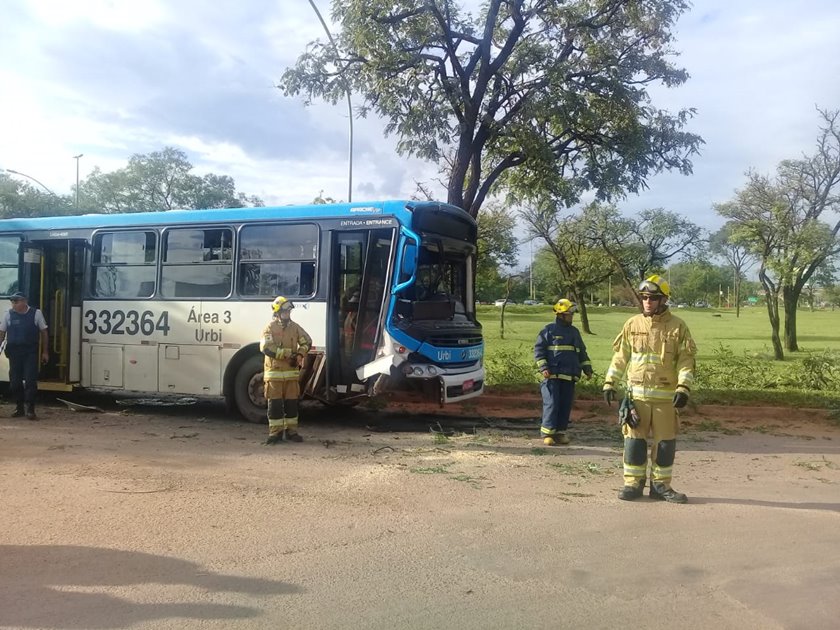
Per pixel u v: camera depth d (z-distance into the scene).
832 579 4.84
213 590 4.56
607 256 35.91
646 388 6.73
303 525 5.87
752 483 7.55
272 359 9.25
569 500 6.73
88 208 54.78
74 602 4.36
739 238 24.56
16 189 53.28
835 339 35.53
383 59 13.05
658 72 14.04
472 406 12.77
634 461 6.77
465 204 13.98
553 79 12.62
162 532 5.63
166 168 55.47
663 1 13.40
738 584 4.74
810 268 25.64
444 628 4.08
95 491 6.75
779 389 14.12
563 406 9.49
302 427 10.76
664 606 4.40
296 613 4.25
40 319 10.97
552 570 4.96
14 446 8.78
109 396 14.01
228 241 11.00
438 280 10.58
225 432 10.12
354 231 10.21
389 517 6.12
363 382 10.08
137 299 11.54
